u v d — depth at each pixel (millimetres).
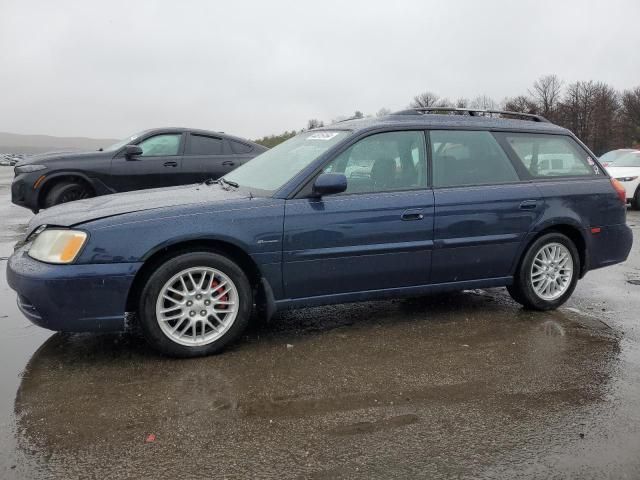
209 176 8805
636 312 4676
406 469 2373
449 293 5242
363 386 3176
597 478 2312
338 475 2328
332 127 4426
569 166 4820
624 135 55562
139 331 4078
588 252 4750
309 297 3846
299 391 3104
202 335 3609
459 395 3068
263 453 2486
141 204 3688
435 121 4340
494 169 4438
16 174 8227
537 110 60281
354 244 3852
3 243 7625
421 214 4023
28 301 3344
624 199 4953
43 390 3096
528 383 3225
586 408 2920
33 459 2420
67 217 3506
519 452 2502
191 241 3555
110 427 2695
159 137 8633
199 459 2438
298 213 3703
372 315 4527
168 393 3064
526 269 4500
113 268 3320
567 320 4430
